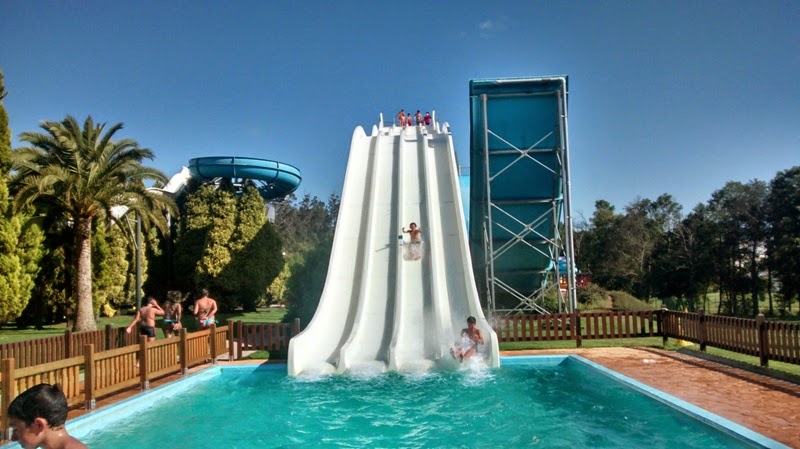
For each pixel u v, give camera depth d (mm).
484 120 20203
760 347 11695
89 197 22953
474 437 8047
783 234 41000
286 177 39219
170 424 9039
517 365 13508
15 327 26609
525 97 20391
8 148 21688
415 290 16594
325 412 9688
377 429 8625
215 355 14289
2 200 21422
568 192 20516
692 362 12672
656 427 8172
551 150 21281
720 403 8625
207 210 37062
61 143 22656
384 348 14312
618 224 59500
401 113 32812
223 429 8734
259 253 35562
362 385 11719
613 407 9422
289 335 15562
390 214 20000
